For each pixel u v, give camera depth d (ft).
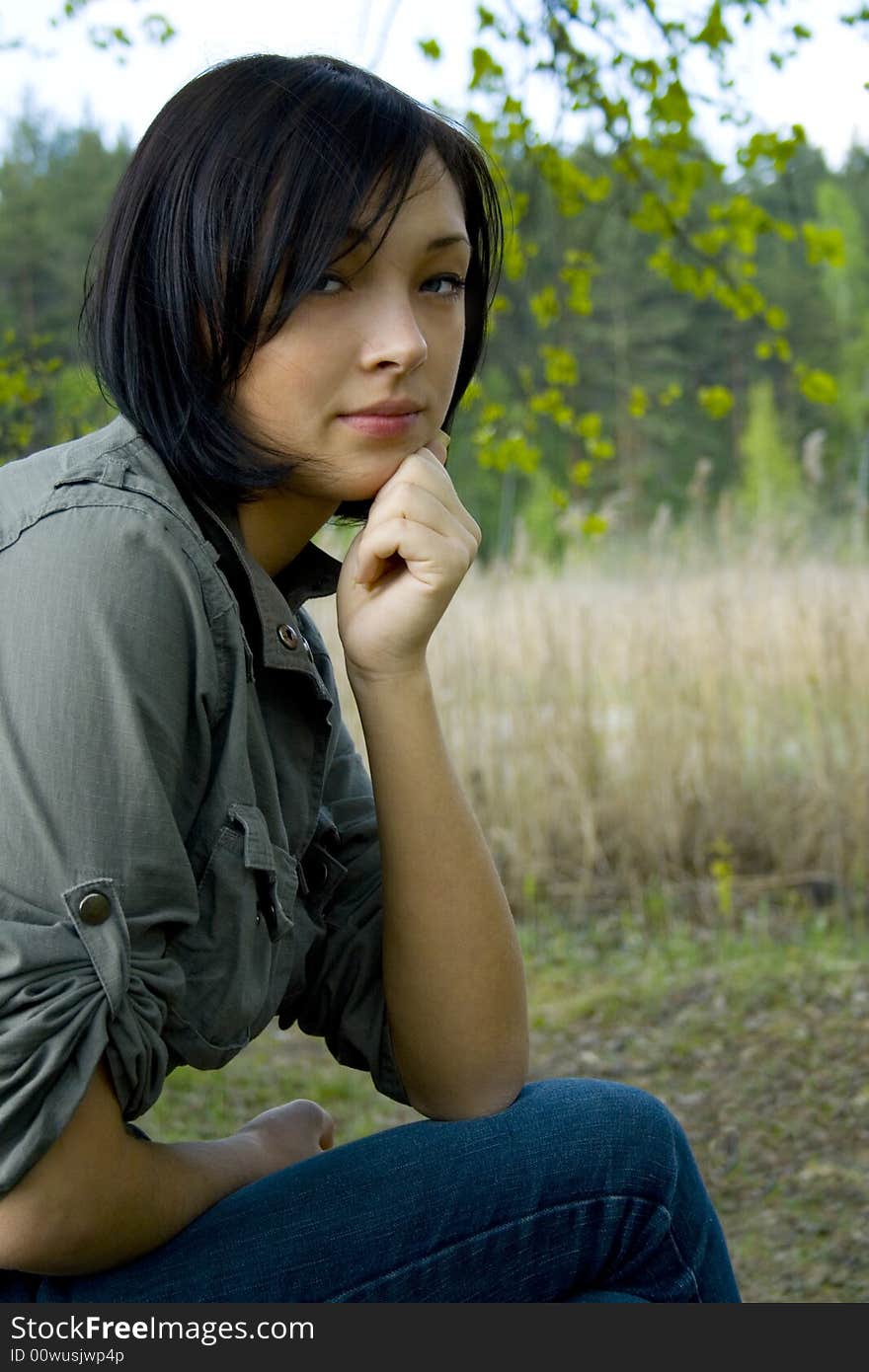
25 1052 2.73
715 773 14.25
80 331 3.49
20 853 2.82
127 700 2.86
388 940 3.71
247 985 3.18
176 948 3.09
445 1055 3.68
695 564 16.16
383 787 3.67
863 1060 9.21
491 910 3.69
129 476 3.09
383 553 3.52
